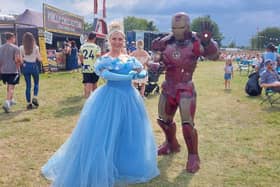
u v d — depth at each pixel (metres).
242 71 23.69
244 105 9.30
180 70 4.44
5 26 17.00
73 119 7.09
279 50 17.84
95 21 24.73
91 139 3.71
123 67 4.01
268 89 9.46
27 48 7.82
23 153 5.01
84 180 3.61
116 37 4.09
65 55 19.56
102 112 3.81
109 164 3.68
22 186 3.94
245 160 4.91
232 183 4.13
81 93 10.71
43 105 8.57
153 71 4.66
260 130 6.59
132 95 4.03
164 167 4.57
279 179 4.26
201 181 4.16
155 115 7.76
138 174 3.91
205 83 14.95
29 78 8.03
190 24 4.42
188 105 4.39
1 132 6.04
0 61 7.77
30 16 20.19
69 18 21.95
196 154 4.59
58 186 3.76
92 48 8.64
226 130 6.56
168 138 5.05
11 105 8.29
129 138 3.87
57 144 5.42
